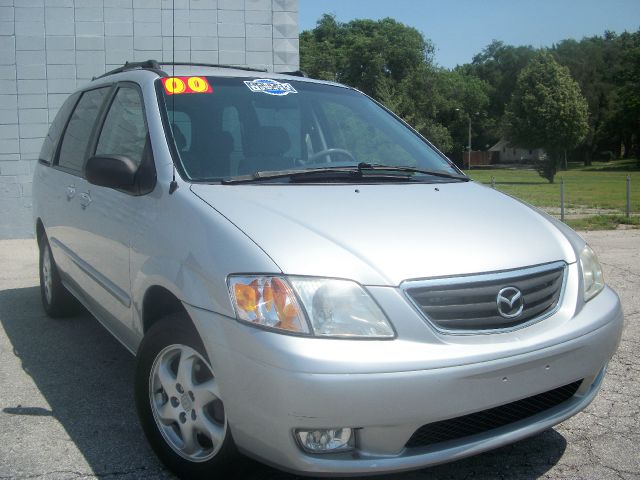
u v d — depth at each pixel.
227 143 3.65
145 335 3.14
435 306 2.66
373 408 2.47
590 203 22.55
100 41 10.38
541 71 72.19
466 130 98.38
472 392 2.61
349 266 2.66
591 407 3.96
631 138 92.62
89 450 3.36
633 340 5.21
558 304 3.03
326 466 2.51
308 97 4.30
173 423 3.10
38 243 5.78
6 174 10.18
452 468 3.23
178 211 3.11
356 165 3.94
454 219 3.16
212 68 4.48
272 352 2.48
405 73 73.88
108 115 4.35
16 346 5.01
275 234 2.77
